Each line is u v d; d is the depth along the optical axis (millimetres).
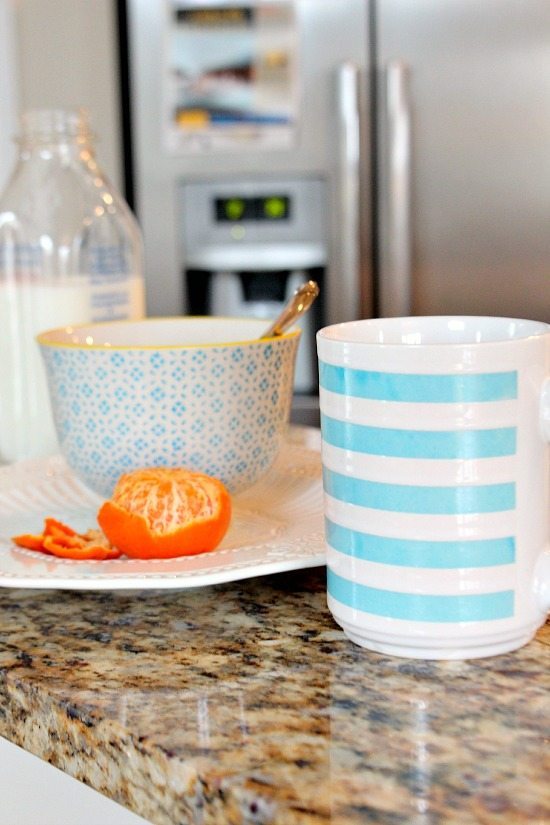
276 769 451
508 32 2195
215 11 2346
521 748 462
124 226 1148
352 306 2342
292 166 2385
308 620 627
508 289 2287
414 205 2309
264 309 2498
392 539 543
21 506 830
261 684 539
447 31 2227
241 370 785
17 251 1091
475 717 493
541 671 541
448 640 545
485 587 541
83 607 669
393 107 2254
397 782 437
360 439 544
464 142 2258
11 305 1058
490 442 529
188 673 557
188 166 2426
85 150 1163
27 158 1143
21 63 2828
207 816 449
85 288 1086
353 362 542
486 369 524
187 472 710
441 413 526
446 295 2324
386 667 553
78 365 780
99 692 537
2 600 689
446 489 531
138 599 678
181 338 933
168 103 2408
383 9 2260
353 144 2279
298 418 2373
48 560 676
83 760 518
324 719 496
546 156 2215
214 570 628
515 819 407
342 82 2271
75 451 811
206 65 2377
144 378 769
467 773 443
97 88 2760
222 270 2475
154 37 2389
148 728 492
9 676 564
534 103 2205
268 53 2346
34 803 558
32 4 2789
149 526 663
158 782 473
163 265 2475
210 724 495
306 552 660
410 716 496
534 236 2250
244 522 774
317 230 2404
